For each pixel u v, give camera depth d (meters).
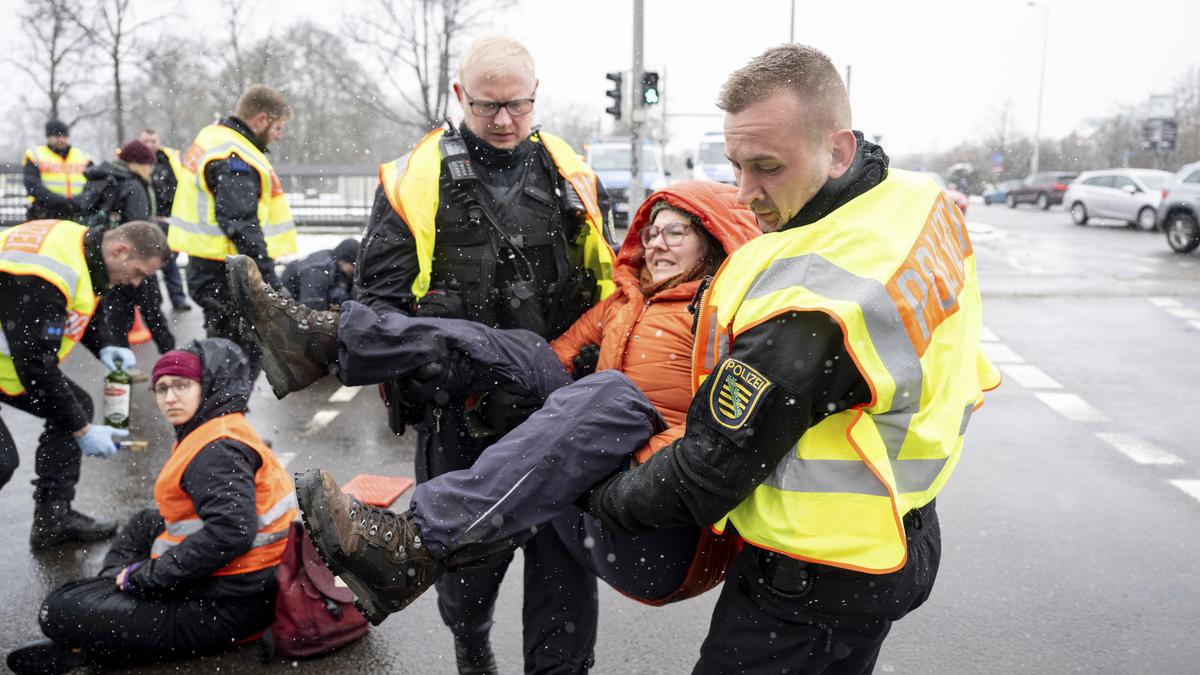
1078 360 8.72
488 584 3.01
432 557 2.05
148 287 7.63
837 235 1.81
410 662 3.55
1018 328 10.18
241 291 2.35
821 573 1.89
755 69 1.81
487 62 2.66
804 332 1.71
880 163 1.95
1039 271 14.62
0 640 3.68
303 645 3.51
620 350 2.51
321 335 2.44
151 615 3.38
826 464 1.82
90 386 7.53
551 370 2.58
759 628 1.99
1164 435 6.48
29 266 3.95
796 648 1.99
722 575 2.37
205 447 3.38
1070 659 3.61
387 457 5.88
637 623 3.91
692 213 2.46
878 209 1.88
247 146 5.64
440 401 2.50
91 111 26.70
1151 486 5.49
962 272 2.04
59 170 11.12
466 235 2.73
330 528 1.95
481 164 2.79
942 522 4.93
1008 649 3.68
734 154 1.83
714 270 2.54
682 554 2.29
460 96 2.77
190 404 3.43
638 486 1.91
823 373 1.71
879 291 1.74
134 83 27.39
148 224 4.26
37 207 11.12
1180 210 16.86
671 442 2.03
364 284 2.80
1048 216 29.09
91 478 5.47
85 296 4.15
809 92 1.77
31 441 6.17
